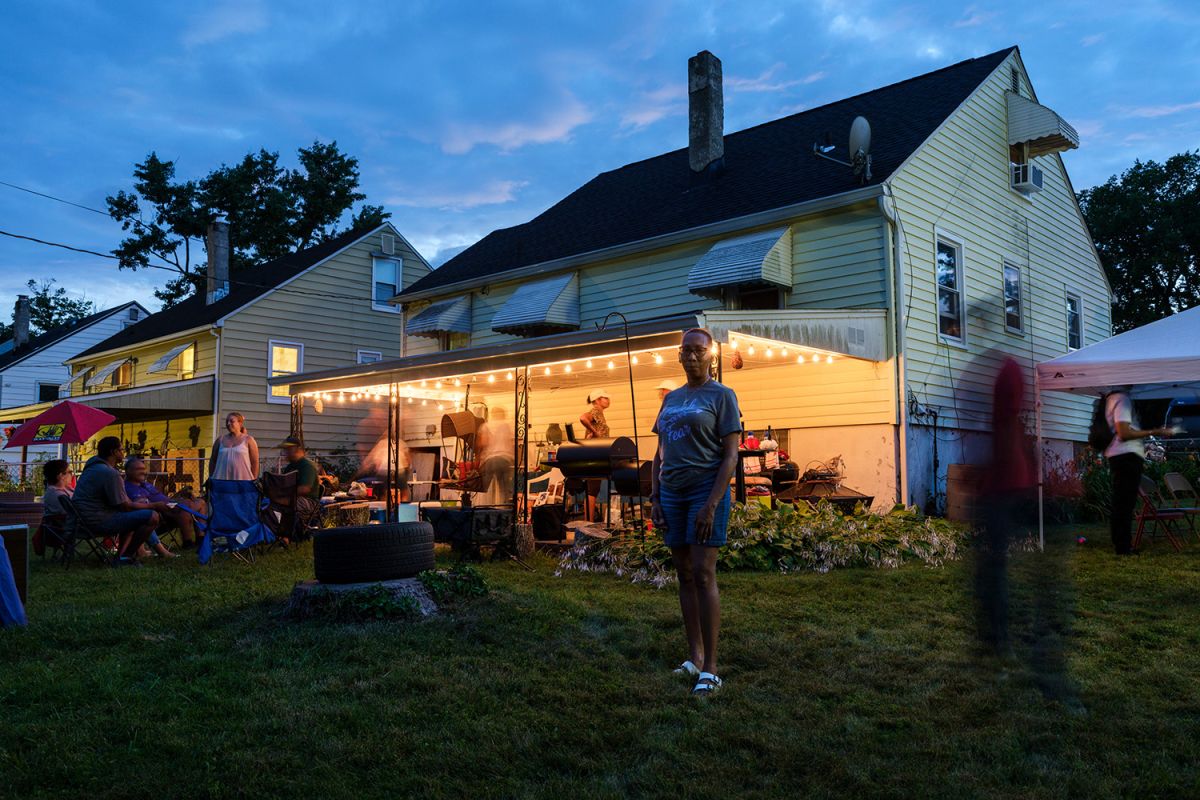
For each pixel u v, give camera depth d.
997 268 15.16
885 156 13.16
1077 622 5.02
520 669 4.16
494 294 18.28
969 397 13.80
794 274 13.49
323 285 23.27
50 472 9.36
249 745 3.19
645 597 6.06
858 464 12.70
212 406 20.88
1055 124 15.20
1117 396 7.92
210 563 8.45
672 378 14.23
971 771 2.90
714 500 3.89
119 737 3.27
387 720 3.45
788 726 3.34
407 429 19.55
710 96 16.86
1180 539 8.77
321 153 40.38
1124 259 33.03
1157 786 2.75
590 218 18.08
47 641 4.86
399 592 5.35
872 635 4.79
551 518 9.42
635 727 3.36
